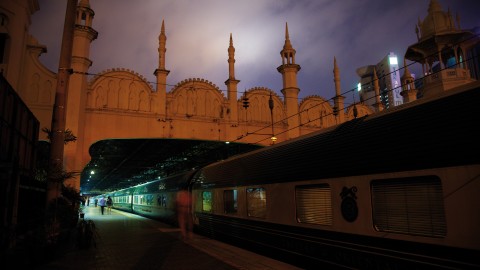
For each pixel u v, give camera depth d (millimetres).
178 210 18047
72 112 20062
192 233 15250
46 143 18203
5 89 7328
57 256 9297
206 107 24734
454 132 4824
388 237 5625
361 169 6246
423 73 23141
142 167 41125
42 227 8336
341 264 6645
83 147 20719
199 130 24094
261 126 26344
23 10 16766
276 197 8930
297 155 8320
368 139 6324
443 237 4770
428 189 5074
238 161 11727
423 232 5090
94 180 61719
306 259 7715
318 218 7387
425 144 5172
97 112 21562
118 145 25531
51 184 9133
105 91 22062
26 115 9953
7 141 7750
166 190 21266
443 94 5305
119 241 12516
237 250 10500
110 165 38562
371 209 5980
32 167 11180
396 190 5586
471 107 4758
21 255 7328
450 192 4688
